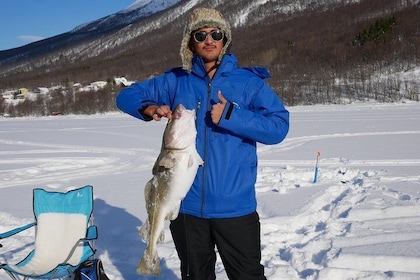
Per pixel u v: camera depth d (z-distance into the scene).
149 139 17.34
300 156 11.62
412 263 4.28
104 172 10.22
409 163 10.05
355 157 11.17
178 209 2.83
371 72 57.16
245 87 2.90
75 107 55.19
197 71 2.95
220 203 2.87
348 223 5.55
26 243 5.38
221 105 2.68
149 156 12.72
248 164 2.93
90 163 11.67
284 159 11.20
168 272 4.43
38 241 4.30
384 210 5.79
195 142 2.86
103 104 55.00
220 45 2.95
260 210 6.36
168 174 2.78
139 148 14.64
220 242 2.97
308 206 6.33
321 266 4.44
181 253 3.08
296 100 48.28
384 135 15.88
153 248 2.90
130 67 104.81
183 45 3.03
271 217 5.91
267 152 12.48
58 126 27.33
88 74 101.25
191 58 3.07
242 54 90.19
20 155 13.30
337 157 11.28
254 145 2.99
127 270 4.57
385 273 4.14
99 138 18.39
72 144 16.50
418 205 5.88
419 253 4.45
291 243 5.16
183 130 2.73
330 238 5.04
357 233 5.10
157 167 2.91
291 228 5.66
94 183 8.82
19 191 8.09
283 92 51.66
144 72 95.62
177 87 3.05
